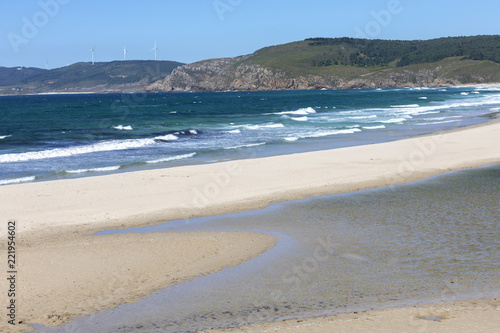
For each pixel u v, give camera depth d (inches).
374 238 482.0
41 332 296.4
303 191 714.2
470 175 813.2
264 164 922.7
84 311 327.0
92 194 697.6
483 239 467.5
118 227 547.5
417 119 1913.1
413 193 690.8
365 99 4303.6
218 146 1270.9
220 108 3412.9
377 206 619.2
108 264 418.9
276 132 1582.2
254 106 3614.7
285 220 565.0
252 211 612.4
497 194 671.8
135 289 364.8
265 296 344.2
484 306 303.3
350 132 1524.4
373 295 336.8
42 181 826.2
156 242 484.4
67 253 448.5
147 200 666.8
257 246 466.9
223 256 438.9
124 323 307.9
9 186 745.6
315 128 1681.8
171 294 354.0
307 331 273.6
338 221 552.7
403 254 429.1
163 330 294.8
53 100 6028.5
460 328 266.7
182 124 1987.0
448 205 614.5
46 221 568.7
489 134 1290.6
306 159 971.3
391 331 266.7
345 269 394.6
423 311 298.7
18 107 3978.8
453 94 4896.7
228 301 337.7
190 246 470.0
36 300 345.1
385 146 1128.2
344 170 859.4
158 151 1194.6
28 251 454.9
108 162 1030.4
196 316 314.0
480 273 374.6
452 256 419.2
